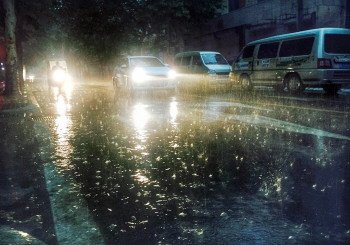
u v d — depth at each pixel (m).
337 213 3.00
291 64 13.10
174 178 4.06
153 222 2.93
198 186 3.77
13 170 4.61
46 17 23.08
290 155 4.91
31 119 9.15
